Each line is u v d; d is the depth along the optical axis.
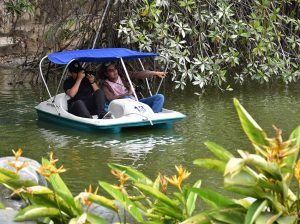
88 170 8.72
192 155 9.55
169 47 14.88
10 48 20.50
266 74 15.49
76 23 17.08
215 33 14.97
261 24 16.09
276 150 3.32
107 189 3.82
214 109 13.30
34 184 3.90
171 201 3.87
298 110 12.94
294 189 7.11
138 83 16.02
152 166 8.95
